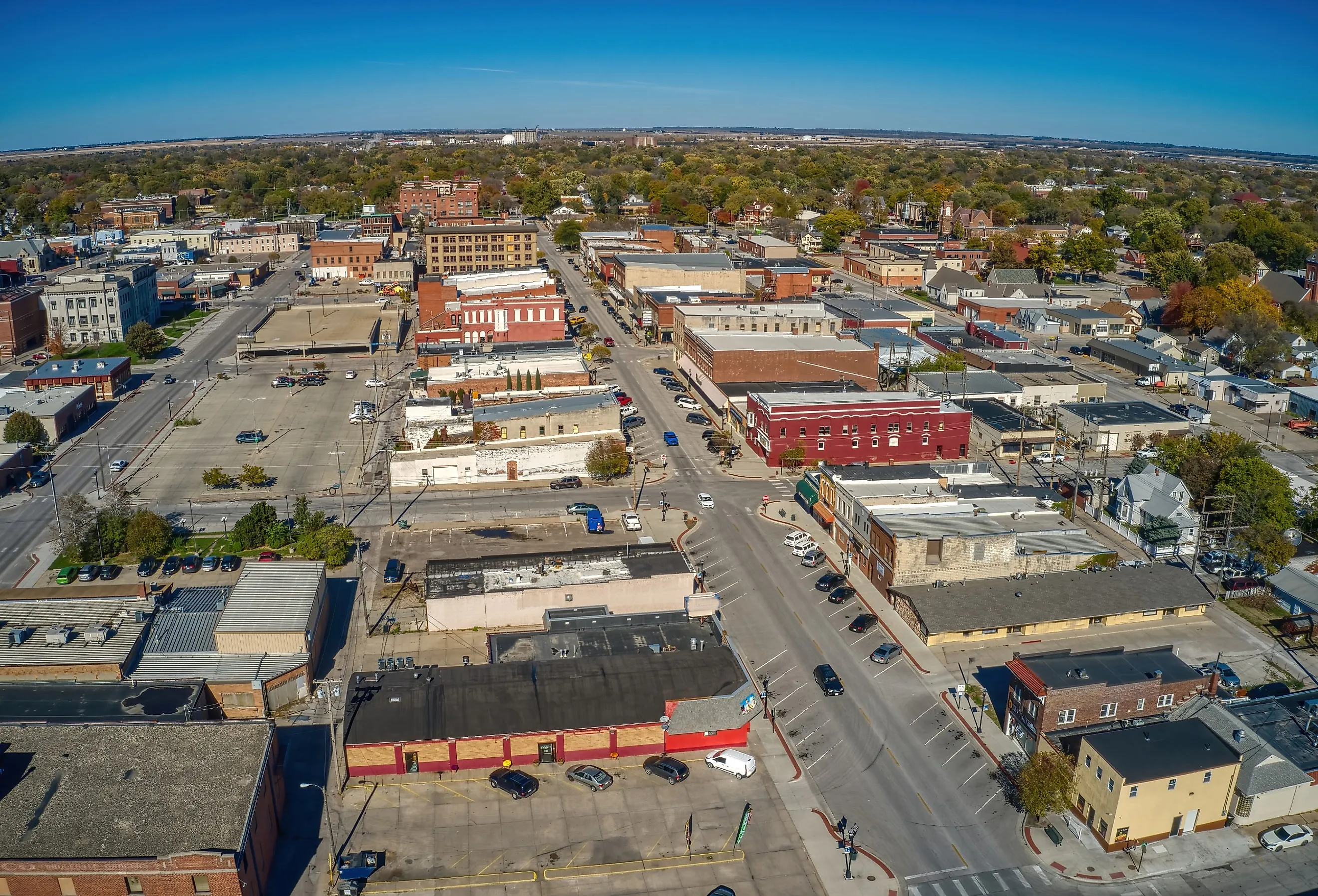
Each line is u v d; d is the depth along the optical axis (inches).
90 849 2418.8
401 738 3043.8
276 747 2947.8
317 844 2780.5
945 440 5910.4
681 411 6958.7
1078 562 4195.4
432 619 3900.1
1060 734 3120.1
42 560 4542.3
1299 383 7568.9
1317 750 3006.9
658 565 4160.9
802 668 3693.4
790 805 2972.4
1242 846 2827.3
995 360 7440.9
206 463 5831.7
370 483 5516.7
